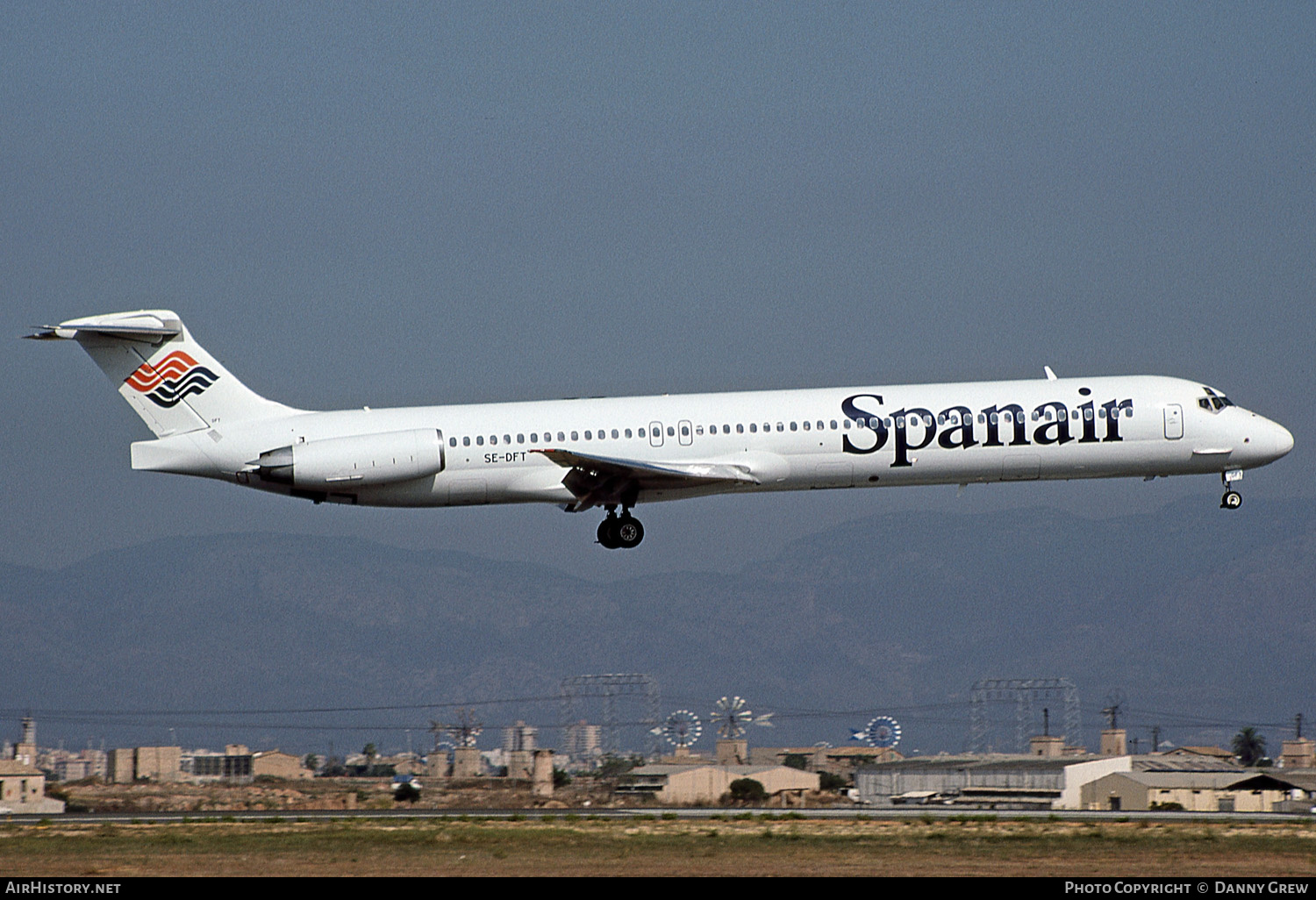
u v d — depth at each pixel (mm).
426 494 166125
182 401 167125
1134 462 169625
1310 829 126125
